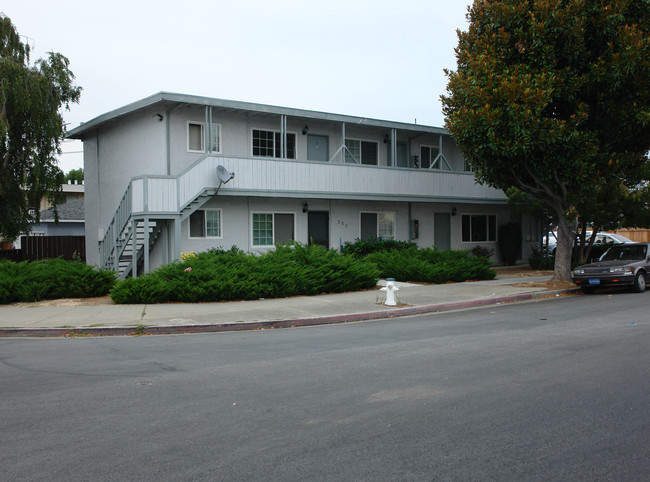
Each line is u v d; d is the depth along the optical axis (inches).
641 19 559.8
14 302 532.4
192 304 520.1
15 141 777.6
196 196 691.4
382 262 762.8
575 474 153.5
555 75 567.2
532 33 558.3
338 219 882.1
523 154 589.9
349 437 181.5
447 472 154.8
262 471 155.9
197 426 192.9
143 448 173.3
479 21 624.4
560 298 589.9
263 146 819.4
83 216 1229.1
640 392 227.8
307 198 850.1
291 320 436.5
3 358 311.0
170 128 735.7
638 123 570.3
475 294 591.5
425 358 296.0
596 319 424.2
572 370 264.5
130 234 709.3
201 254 610.9
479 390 233.3
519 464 159.8
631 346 317.1
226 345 346.0
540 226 1074.1
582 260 869.2
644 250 642.2
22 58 786.8
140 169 777.6
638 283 599.8
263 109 746.8
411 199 895.7
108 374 269.1
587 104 574.2
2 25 756.0
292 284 575.5
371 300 550.0
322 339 362.9
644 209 792.3
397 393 230.4
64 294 557.9
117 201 837.8
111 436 183.9
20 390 241.1
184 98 689.6
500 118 561.9
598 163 599.5
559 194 669.3
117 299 518.6
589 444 174.2
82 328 399.2
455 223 1013.8
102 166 884.6
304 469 157.2
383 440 178.5
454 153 1042.1
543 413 203.3
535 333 367.9
